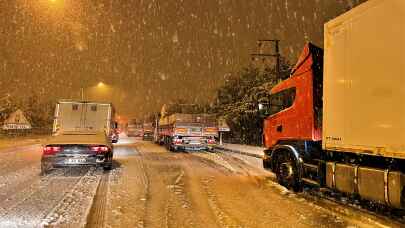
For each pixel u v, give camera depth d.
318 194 8.75
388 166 6.24
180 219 6.32
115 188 9.20
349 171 7.04
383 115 5.94
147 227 5.82
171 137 23.62
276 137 10.34
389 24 5.82
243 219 6.38
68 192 8.60
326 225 6.04
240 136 35.84
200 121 23.41
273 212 6.91
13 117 31.12
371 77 6.25
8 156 18.72
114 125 17.64
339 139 7.21
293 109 9.51
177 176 11.56
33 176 11.29
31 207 7.01
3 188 9.11
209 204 7.54
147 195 8.34
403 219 6.43
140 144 33.94
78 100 15.41
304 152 9.10
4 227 5.69
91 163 11.63
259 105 11.19
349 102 6.90
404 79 5.47
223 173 12.45
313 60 8.74
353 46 6.80
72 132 13.56
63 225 5.83
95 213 6.61
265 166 10.78
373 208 7.28
